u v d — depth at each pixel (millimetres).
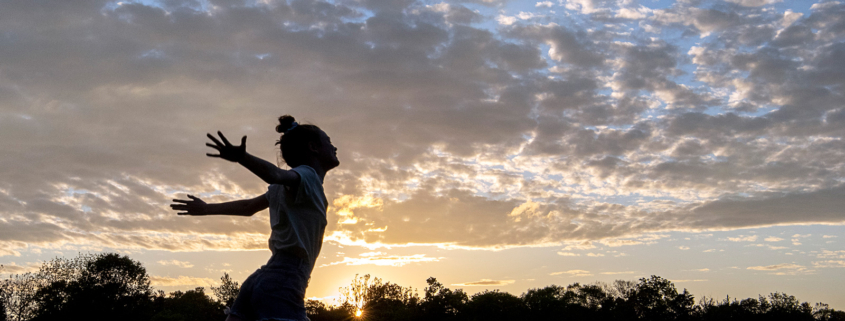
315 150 3869
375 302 116125
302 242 3537
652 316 109000
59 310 66250
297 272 3561
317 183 3623
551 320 100625
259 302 3494
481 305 103438
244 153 2941
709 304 111375
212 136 2850
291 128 3969
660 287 111250
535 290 109812
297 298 3537
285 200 3607
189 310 86250
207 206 4383
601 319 109250
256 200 4375
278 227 3635
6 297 62438
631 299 111438
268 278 3531
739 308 109312
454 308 107312
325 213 3729
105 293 70375
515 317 100875
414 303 116688
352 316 111500
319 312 110562
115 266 73312
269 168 3133
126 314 71562
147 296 75562
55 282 68875
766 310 108625
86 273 71750
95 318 68438
